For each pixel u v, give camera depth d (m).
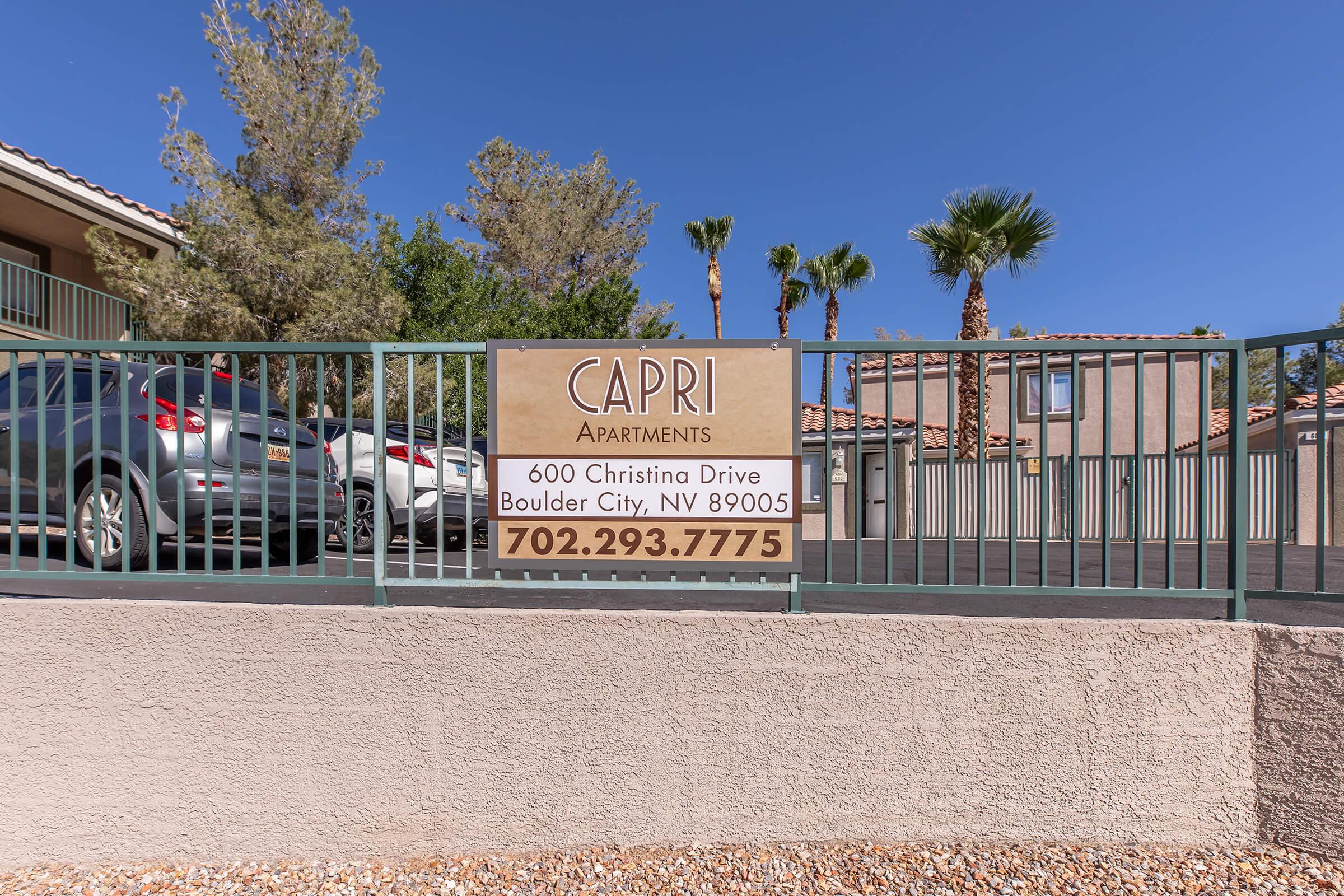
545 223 22.52
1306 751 2.50
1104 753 2.59
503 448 2.76
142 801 2.66
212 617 2.65
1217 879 2.44
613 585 2.70
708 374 2.74
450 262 15.01
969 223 15.04
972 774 2.61
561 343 2.75
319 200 13.30
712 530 2.73
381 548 2.72
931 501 14.36
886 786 2.62
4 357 4.76
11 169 10.45
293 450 2.79
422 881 2.54
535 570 2.75
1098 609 4.38
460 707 2.64
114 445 4.18
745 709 2.63
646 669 2.63
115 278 10.69
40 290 12.55
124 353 2.81
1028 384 16.97
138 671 2.65
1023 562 7.60
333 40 13.11
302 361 11.16
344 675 2.64
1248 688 2.57
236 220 10.92
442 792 2.65
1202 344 2.64
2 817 2.66
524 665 2.63
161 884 2.56
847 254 23.06
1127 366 16.41
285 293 11.09
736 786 2.63
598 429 2.75
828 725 2.62
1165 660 2.57
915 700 2.61
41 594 3.89
